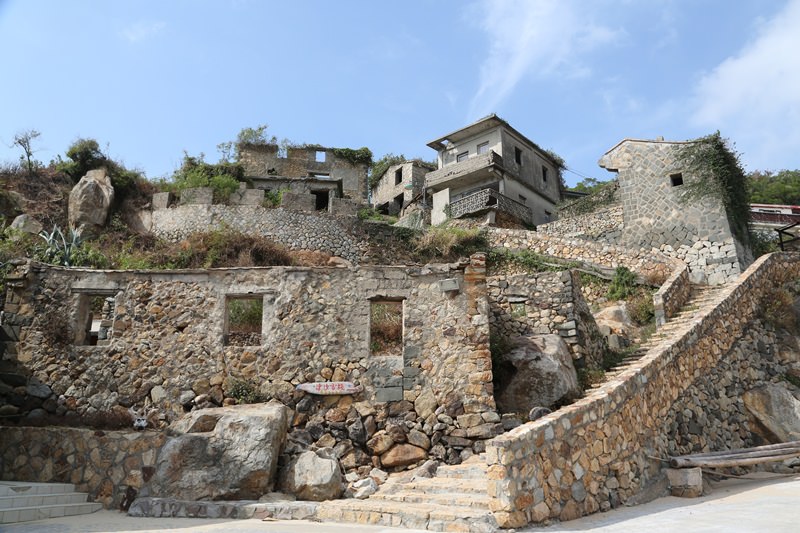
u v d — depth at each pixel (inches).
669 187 798.5
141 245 796.6
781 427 457.4
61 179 880.3
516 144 1230.3
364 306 416.5
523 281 530.9
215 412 359.6
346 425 385.1
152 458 342.6
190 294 423.5
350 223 869.2
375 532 247.8
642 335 569.0
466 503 279.7
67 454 352.8
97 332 527.5
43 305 420.5
